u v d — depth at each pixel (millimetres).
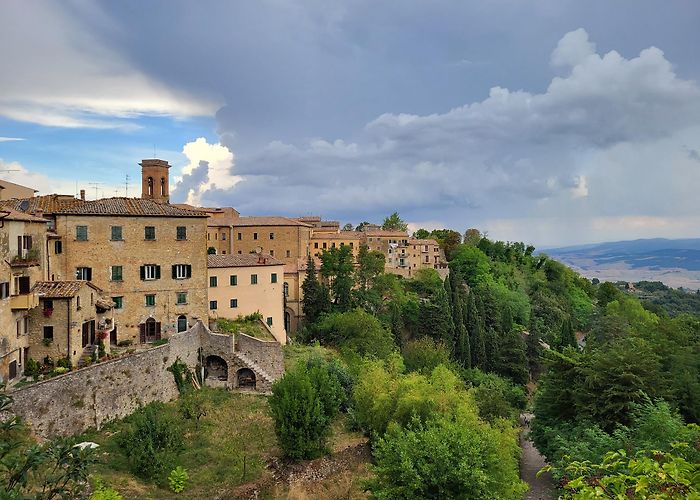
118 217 54062
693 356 53594
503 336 107625
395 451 27609
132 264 54781
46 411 35406
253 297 71188
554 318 142375
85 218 52469
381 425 42906
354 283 103375
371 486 29062
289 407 40188
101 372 40781
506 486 29078
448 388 43594
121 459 35094
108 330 48656
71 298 42250
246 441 41969
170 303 57000
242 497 34844
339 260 96375
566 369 48812
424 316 99375
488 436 29359
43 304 42000
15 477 11133
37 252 44844
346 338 79562
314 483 38938
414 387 43469
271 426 45250
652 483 10008
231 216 130625
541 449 48938
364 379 48875
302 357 61531
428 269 136750
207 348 55000
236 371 54688
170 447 36125
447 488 25734
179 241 57562
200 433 42500
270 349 56156
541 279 171000
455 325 99688
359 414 46500
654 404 40219
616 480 10422
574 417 46344
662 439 30812
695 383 45781
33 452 11648
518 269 172500
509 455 35906
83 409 38531
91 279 52719
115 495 26562
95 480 30359
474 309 105750
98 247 53094
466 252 154250
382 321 95562
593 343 58062
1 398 13406
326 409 43000
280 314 74188
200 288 59062
